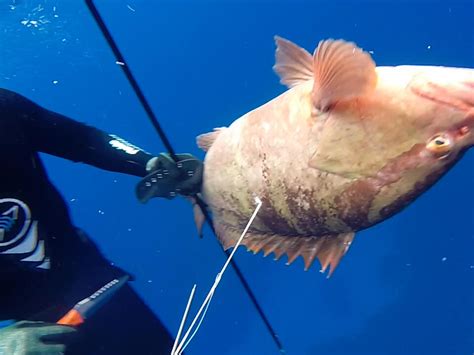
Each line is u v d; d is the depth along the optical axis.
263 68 2.11
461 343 2.06
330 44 0.76
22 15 2.03
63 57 2.08
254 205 0.95
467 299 2.08
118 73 2.09
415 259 2.13
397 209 0.86
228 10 2.10
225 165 0.97
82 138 1.12
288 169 0.89
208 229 2.12
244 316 2.18
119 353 1.30
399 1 2.06
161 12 2.10
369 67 0.77
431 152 0.80
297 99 0.87
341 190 0.85
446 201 2.09
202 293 2.17
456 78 0.78
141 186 1.03
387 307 2.15
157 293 2.18
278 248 0.99
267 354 2.19
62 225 1.18
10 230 1.06
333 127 0.82
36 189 1.09
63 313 1.18
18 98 1.07
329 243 0.94
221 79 2.12
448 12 2.05
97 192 2.11
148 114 0.95
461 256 2.09
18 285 1.12
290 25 2.10
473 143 0.81
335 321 2.18
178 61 2.11
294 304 2.19
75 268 1.20
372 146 0.81
